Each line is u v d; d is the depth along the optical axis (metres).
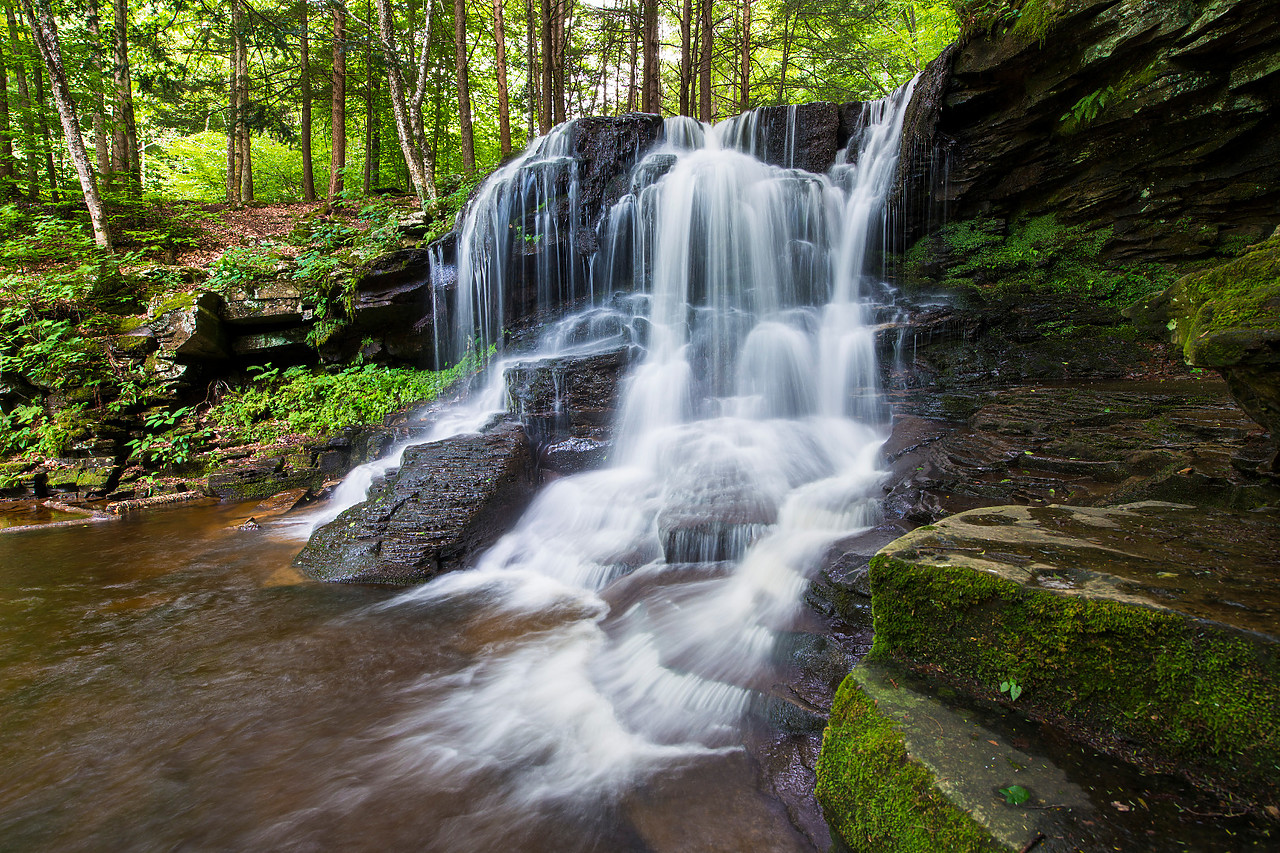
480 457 7.38
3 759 3.41
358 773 3.29
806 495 5.78
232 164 17.75
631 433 8.36
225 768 3.34
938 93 9.59
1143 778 2.03
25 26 14.55
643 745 3.45
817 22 19.91
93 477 9.26
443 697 4.02
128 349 10.29
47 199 14.23
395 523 6.52
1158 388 6.70
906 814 2.17
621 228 11.09
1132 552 2.72
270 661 4.52
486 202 11.23
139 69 16.64
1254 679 1.89
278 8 16.89
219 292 10.94
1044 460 4.93
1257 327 2.49
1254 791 1.87
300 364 11.80
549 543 6.70
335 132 17.05
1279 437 3.21
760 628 4.16
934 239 10.28
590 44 22.33
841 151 11.84
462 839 2.83
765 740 3.28
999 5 8.75
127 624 5.15
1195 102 7.46
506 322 11.62
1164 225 8.30
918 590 2.74
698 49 18.67
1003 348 8.34
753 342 8.98
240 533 7.72
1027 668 2.41
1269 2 6.44
